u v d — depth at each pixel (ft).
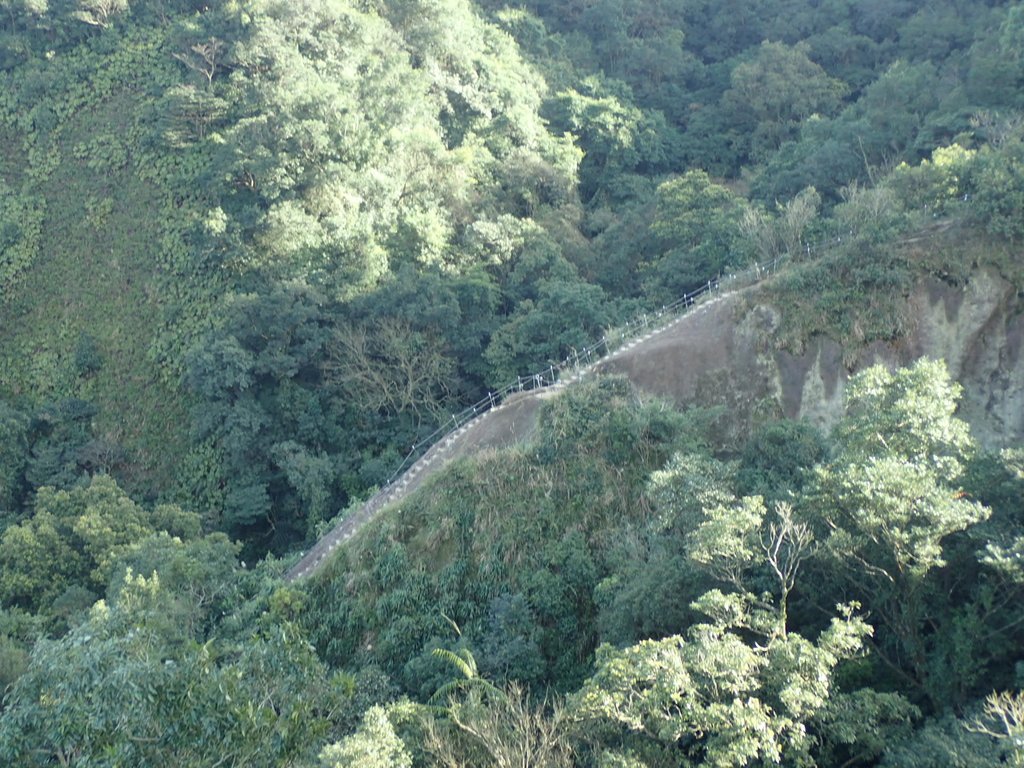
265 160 155.74
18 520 133.08
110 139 179.11
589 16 259.19
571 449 90.84
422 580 86.17
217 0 193.77
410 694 77.97
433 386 151.74
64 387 157.38
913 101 187.01
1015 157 107.04
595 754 52.03
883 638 61.00
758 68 227.20
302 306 145.07
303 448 140.36
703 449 89.25
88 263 168.45
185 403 151.02
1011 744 42.34
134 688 41.98
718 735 48.37
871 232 105.50
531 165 191.42
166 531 119.65
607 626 70.08
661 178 215.31
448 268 159.12
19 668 79.00
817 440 80.84
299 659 54.08
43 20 189.67
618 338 123.65
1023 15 175.63
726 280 121.80
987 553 53.26
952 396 64.64
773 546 60.39
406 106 175.94
